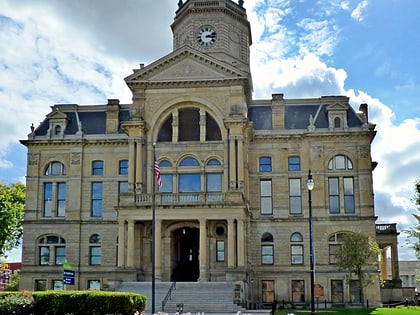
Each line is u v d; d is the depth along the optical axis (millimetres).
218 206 63750
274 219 71875
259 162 73812
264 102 76812
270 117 75500
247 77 69562
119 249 65000
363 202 71375
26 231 75188
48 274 74000
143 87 70875
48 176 76125
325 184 72250
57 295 39938
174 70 70562
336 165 72812
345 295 69312
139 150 69000
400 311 52875
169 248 67125
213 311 55344
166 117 71000
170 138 71375
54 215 75250
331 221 71312
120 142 75438
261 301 70438
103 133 76562
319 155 72875
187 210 64312
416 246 57594
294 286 70688
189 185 69938
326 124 74062
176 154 70250
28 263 74500
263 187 73375
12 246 87500
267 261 71500
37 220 75062
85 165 75875
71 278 59750
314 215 71625
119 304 40250
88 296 40156
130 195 66125
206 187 69500
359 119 74000
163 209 64688
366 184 71750
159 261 63938
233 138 67812
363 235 67500
